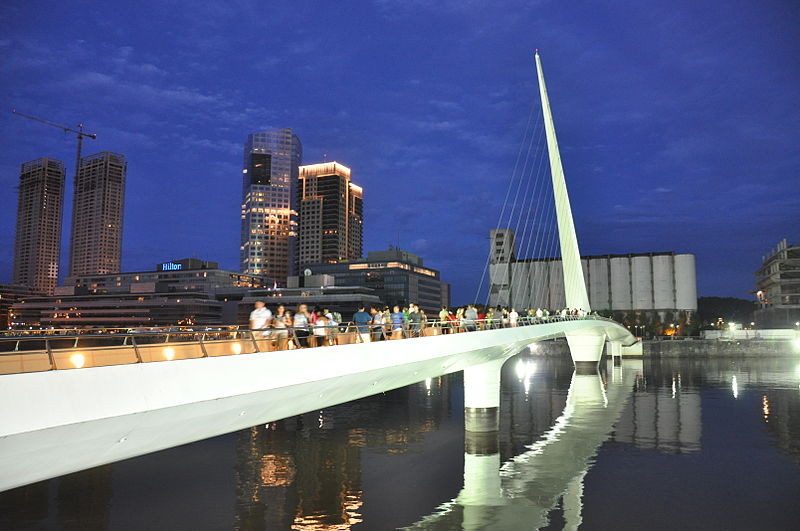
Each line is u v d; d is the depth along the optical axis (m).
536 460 38.62
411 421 52.69
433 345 26.25
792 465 37.28
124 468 34.75
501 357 46.00
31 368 11.94
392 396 71.69
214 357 15.06
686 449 42.19
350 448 41.25
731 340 157.88
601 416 57.78
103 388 12.41
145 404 13.10
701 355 158.62
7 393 10.84
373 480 33.00
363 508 28.09
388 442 43.50
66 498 28.80
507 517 27.11
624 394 77.38
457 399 68.50
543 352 170.50
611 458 39.28
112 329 14.95
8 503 27.98
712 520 26.92
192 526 25.31
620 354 137.00
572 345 99.12
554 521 26.70
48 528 24.81
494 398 46.09
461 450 41.06
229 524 25.64
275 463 36.59
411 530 25.31
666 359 156.25
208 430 16.42
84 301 196.25
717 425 52.44
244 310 185.50
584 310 91.12
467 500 29.61
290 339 18.69
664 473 35.28
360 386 22.69
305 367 17.98
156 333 13.99
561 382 93.00
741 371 114.88
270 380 16.56
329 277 199.62
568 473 35.22
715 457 39.59
